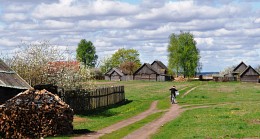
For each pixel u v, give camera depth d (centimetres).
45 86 3553
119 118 4600
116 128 3638
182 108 5762
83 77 5341
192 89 10594
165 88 11631
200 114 4503
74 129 3525
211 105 6128
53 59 5278
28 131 3150
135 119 4469
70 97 4925
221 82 15362
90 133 3288
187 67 18412
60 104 3216
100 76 19162
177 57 18400
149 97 8519
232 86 11856
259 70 17850
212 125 3434
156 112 5334
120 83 14775
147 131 3344
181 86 12438
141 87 12250
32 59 5162
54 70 5169
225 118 3941
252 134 2906
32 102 3180
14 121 3136
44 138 3055
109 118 4641
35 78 5075
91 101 5556
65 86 5175
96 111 5469
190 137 2800
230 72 19200
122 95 7450
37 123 3164
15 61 5131
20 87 3775
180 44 18538
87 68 5634
